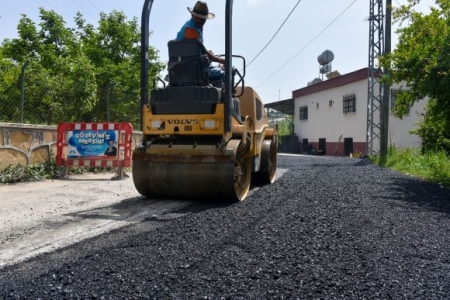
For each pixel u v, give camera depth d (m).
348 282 2.76
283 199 6.14
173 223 4.48
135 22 18.31
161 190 5.96
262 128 7.83
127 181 8.75
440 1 10.14
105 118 12.44
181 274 2.90
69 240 3.83
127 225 4.48
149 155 5.89
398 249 3.54
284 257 3.28
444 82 8.47
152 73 17.23
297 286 2.69
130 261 3.18
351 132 27.73
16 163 8.56
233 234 3.97
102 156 9.16
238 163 6.03
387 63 10.53
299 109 35.84
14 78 9.73
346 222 4.54
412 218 4.88
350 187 7.61
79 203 5.99
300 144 35.72
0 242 3.78
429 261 3.24
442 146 14.48
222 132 5.70
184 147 5.79
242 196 6.12
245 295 2.55
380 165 14.73
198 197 5.95
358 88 26.88
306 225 4.37
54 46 16.27
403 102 11.37
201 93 5.71
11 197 6.33
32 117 9.80
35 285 2.71
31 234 4.07
